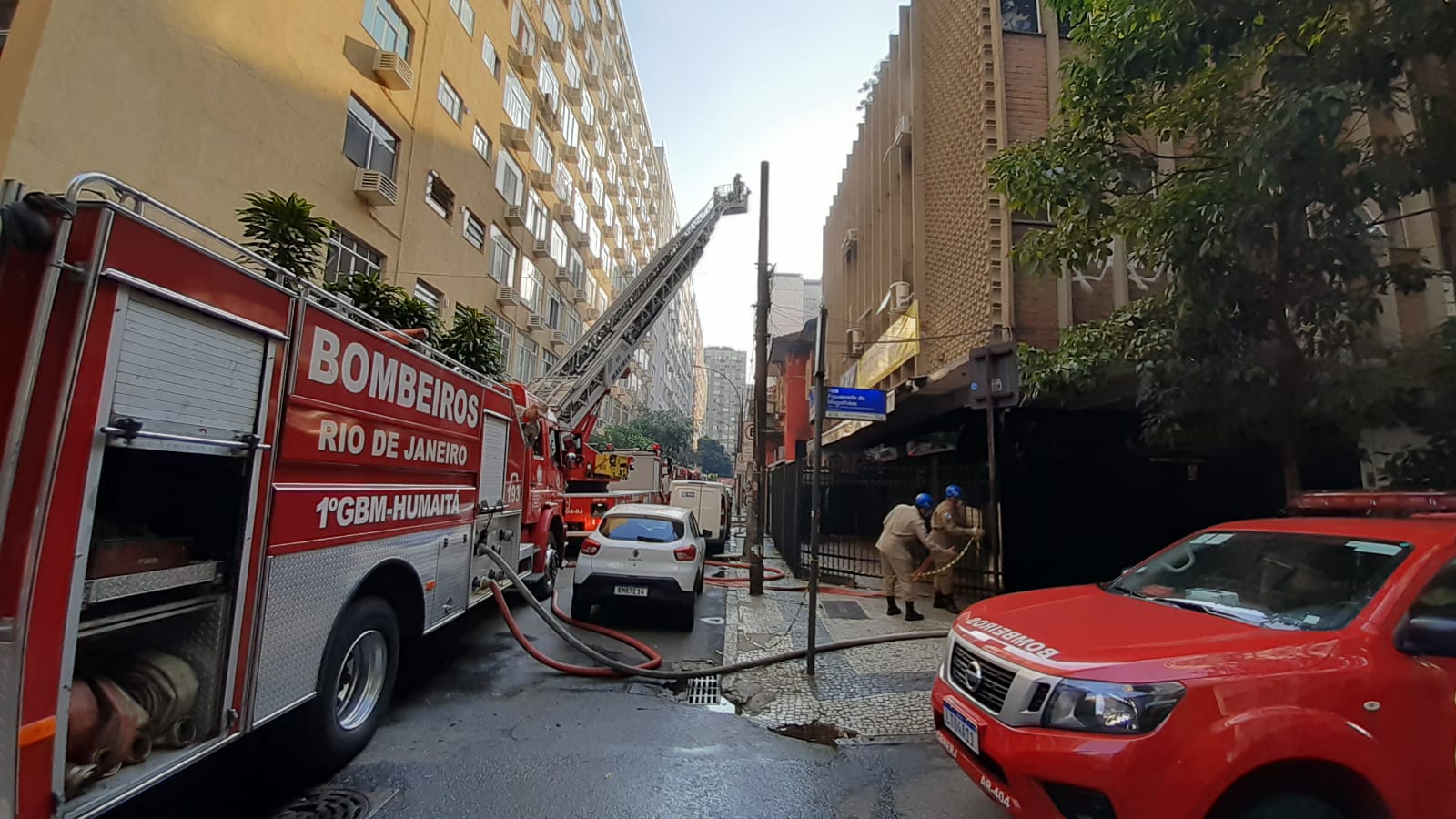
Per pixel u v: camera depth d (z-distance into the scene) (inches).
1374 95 169.9
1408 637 102.1
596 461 751.1
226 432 114.9
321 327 142.8
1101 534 372.2
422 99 614.2
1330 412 190.5
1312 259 184.4
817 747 179.2
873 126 703.7
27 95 287.3
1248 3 179.2
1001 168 231.0
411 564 185.3
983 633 129.5
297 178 451.2
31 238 86.4
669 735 184.9
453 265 686.5
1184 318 207.0
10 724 82.1
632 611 348.8
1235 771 92.0
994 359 265.4
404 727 185.2
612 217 1550.2
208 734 115.4
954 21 481.7
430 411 196.9
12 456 84.7
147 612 104.3
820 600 383.2
